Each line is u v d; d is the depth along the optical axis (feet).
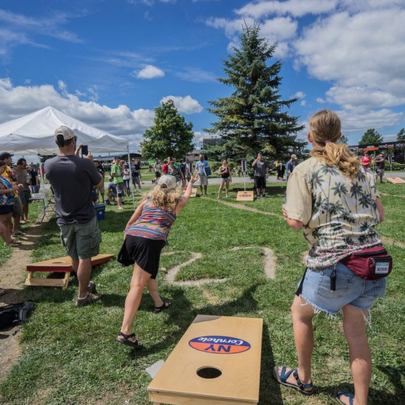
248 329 9.14
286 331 10.27
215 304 12.33
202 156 50.52
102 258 17.19
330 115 6.49
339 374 8.29
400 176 80.28
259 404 7.41
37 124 26.66
